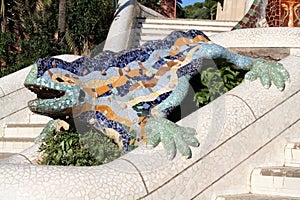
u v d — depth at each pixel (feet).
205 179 15.99
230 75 21.08
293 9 28.40
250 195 16.88
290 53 25.03
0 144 27.73
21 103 30.50
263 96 18.33
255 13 31.73
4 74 37.06
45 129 20.26
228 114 17.20
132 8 44.80
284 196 16.83
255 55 25.72
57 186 13.35
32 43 46.26
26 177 13.38
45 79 17.47
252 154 17.60
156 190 14.66
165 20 47.57
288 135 18.88
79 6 53.67
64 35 50.93
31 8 55.52
